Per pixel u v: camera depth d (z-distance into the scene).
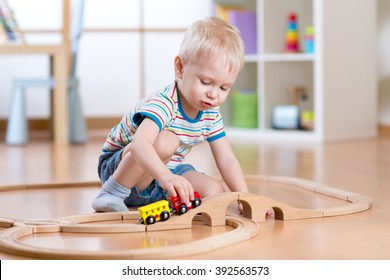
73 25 4.58
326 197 2.12
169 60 5.56
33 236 1.56
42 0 5.35
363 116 4.30
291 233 1.57
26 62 5.29
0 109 5.27
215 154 1.96
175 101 1.83
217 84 1.74
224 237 1.45
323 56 4.04
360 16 4.22
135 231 1.59
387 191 2.22
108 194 1.88
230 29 1.77
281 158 3.31
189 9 5.56
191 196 1.64
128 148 1.88
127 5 5.48
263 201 1.70
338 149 3.66
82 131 4.39
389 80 4.63
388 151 3.49
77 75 5.41
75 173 2.87
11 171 2.95
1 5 4.19
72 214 1.89
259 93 4.41
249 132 4.48
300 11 4.46
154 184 1.94
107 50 5.46
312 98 4.54
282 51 4.42
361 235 1.55
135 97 5.52
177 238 1.52
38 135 5.00
